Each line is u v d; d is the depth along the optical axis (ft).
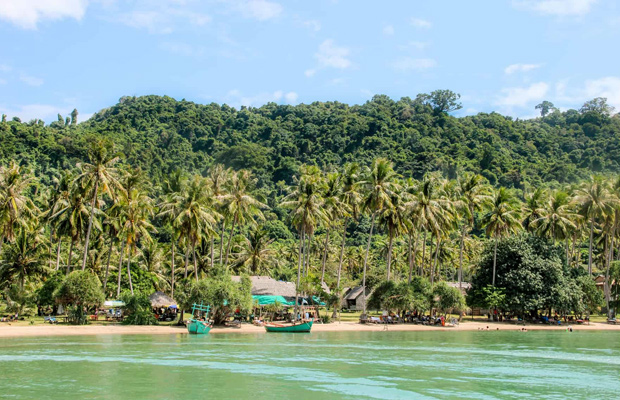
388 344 183.62
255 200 277.23
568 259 366.63
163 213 262.47
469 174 334.24
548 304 291.58
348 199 280.10
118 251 322.55
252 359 139.74
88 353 146.82
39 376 112.06
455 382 113.50
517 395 101.81
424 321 276.82
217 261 330.75
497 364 140.36
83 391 98.27
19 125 617.21
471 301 306.14
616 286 329.31
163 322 245.65
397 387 106.52
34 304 262.06
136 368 123.24
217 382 108.27
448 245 423.64
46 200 297.74
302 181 265.54
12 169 248.11
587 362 146.20
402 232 291.99
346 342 187.11
